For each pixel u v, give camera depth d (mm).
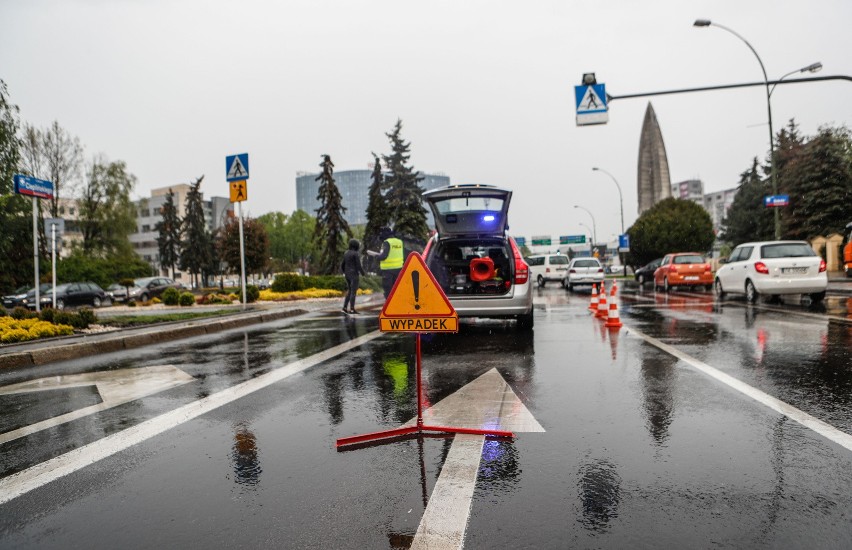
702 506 2727
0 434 4359
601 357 6852
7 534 2652
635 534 2477
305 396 5289
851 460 3270
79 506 2947
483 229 9883
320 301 22750
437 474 3229
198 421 4531
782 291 13562
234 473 3354
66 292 26828
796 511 2654
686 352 6992
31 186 13445
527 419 4273
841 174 38531
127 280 32625
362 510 2791
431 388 5457
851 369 5672
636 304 14984
